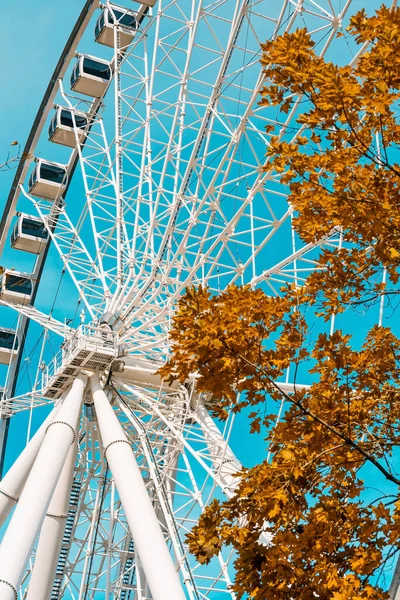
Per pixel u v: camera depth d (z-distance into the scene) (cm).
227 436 2462
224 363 989
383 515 952
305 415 1021
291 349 1027
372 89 985
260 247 2470
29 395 3002
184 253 2581
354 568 934
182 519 2512
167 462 2773
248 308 1012
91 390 2684
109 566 2866
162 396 2786
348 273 1083
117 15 3588
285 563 948
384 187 1015
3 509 2602
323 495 998
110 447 2323
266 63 1054
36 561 2616
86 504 2989
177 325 1006
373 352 1093
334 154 1014
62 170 3759
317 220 1064
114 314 2889
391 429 1083
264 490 983
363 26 1064
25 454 2678
